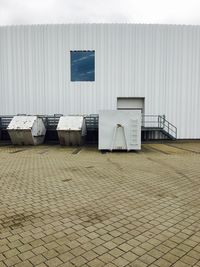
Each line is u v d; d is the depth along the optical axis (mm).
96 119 19953
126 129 14078
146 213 5148
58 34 20312
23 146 16875
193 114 20922
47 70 20484
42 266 3271
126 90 20484
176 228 4449
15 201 5852
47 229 4363
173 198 6148
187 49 20609
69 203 5723
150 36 20344
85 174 8695
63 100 20531
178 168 9805
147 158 12180
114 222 4684
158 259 3457
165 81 20625
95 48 20281
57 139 20500
